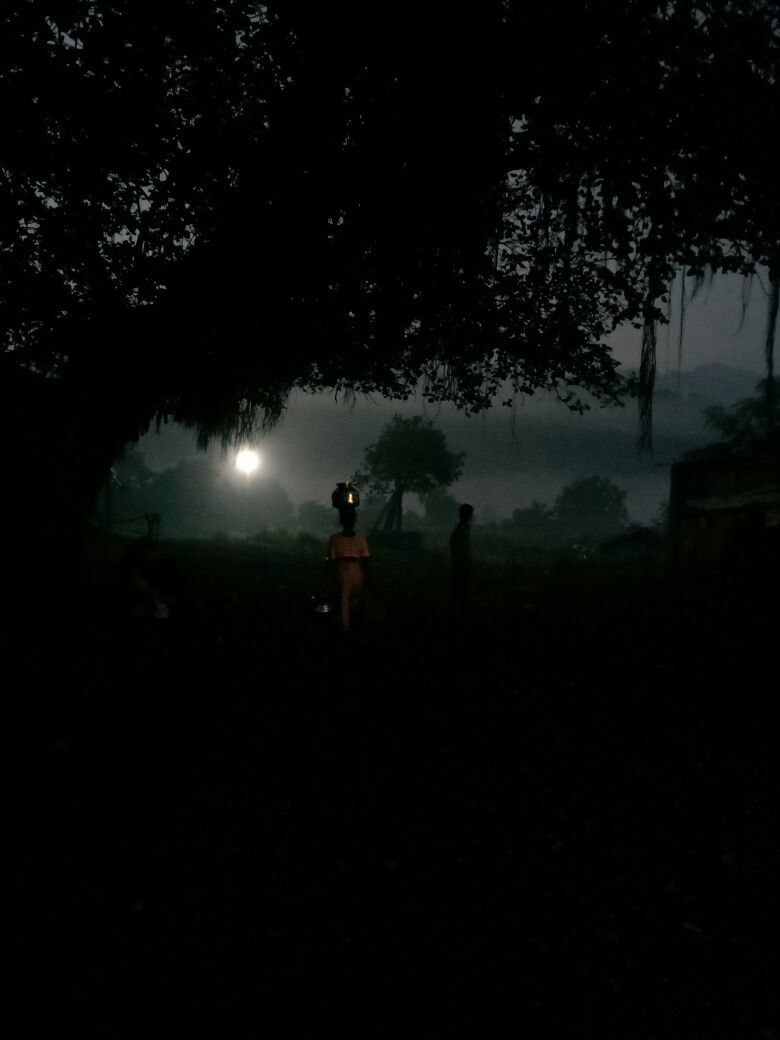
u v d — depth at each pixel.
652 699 8.45
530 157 10.18
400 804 5.09
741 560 21.56
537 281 12.59
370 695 8.19
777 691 8.98
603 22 9.09
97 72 9.66
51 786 4.99
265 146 9.88
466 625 14.09
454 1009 2.92
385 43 9.16
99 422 10.11
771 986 3.22
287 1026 2.76
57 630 8.49
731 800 5.45
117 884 3.78
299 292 10.31
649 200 10.41
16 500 9.63
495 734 6.85
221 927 3.43
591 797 5.40
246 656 9.95
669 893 4.02
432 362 14.30
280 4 9.45
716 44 9.29
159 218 11.46
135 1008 2.82
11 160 10.05
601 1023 2.90
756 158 9.71
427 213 9.87
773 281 10.58
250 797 5.07
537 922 3.64
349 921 3.55
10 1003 2.82
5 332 11.32
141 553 8.11
